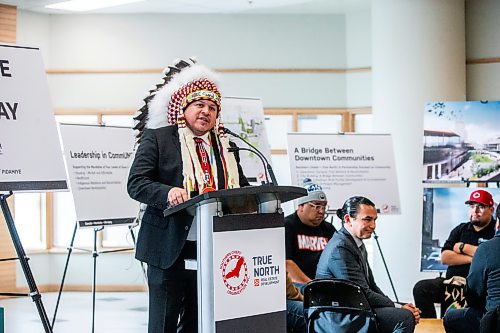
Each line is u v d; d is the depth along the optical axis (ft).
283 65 35.37
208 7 33.83
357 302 14.84
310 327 15.23
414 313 16.03
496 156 24.02
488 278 16.39
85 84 35.60
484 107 24.26
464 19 32.04
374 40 32.30
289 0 32.32
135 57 35.47
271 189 9.39
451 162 24.26
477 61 32.86
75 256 35.55
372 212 16.67
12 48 13.87
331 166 24.11
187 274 10.77
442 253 22.02
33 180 13.69
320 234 20.18
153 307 10.64
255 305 9.86
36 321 27.09
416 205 31.37
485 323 14.87
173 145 10.94
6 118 13.58
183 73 11.32
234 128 22.13
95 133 23.07
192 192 10.73
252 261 9.83
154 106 11.47
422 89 31.30
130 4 33.30
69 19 35.63
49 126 13.99
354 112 35.01
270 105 35.35
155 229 10.61
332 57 35.35
